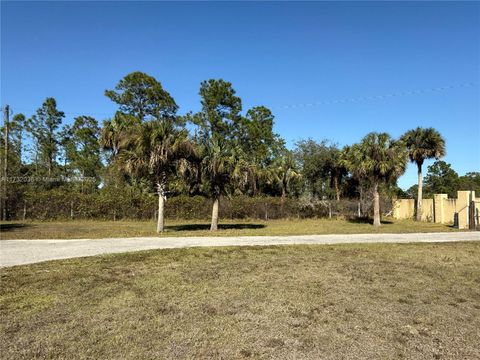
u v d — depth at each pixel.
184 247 12.39
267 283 7.48
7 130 31.81
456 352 4.51
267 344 4.63
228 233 18.23
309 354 4.39
